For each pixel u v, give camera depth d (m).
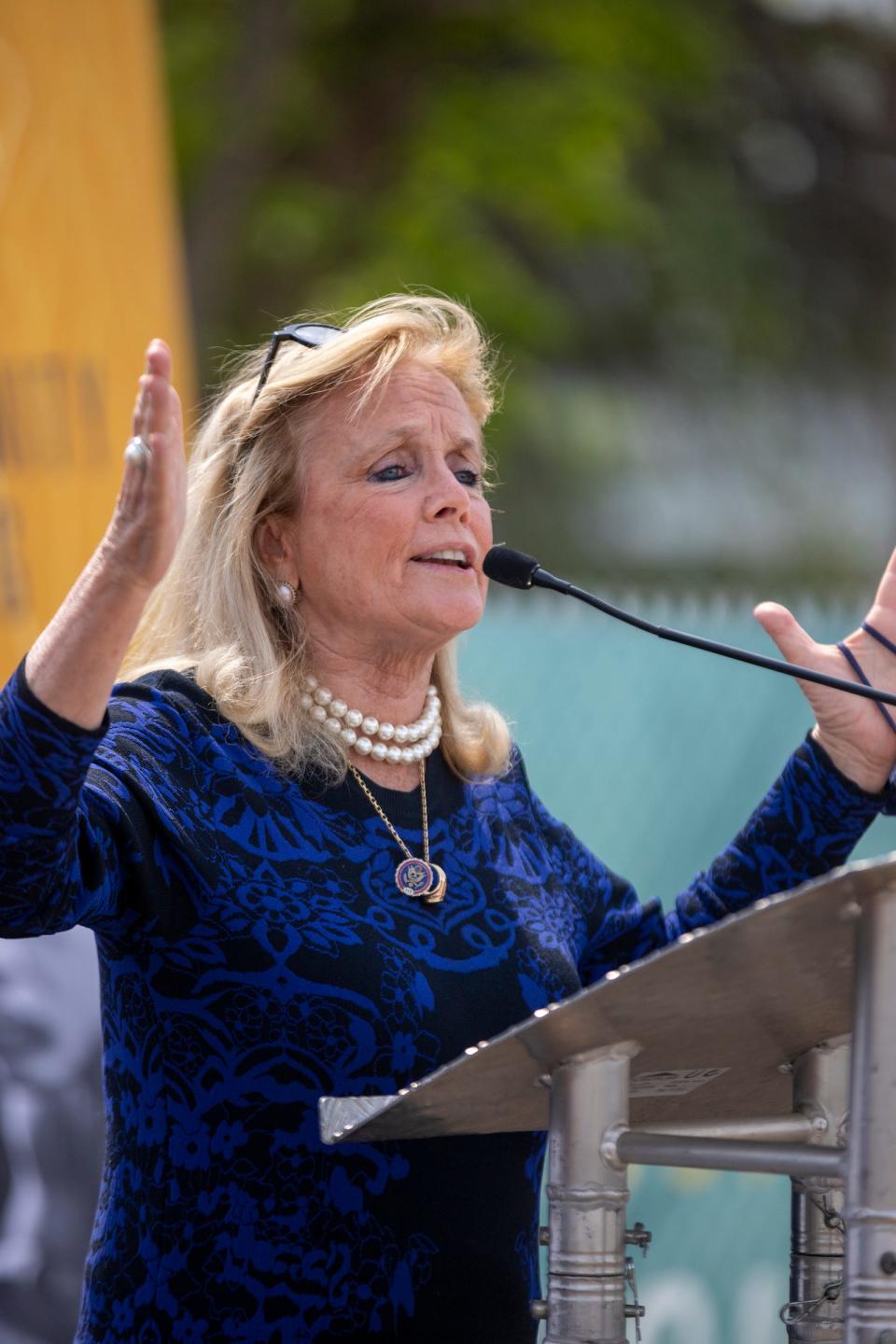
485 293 33.88
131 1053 6.54
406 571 7.19
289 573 7.39
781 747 14.34
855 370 43.38
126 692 6.94
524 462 39.94
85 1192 11.16
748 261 40.66
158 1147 6.40
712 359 41.84
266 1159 6.35
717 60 37.28
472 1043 6.67
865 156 41.59
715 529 42.97
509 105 34.16
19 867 5.76
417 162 33.84
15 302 11.97
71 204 12.21
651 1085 6.32
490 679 13.98
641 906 7.99
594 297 39.41
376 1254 6.36
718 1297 13.45
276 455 7.34
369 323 7.39
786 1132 6.11
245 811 6.72
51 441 12.05
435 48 34.91
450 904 6.94
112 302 12.36
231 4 33.88
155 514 5.50
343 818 6.95
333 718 7.21
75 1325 11.00
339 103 34.88
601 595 14.48
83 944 11.38
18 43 12.05
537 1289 6.85
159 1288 6.29
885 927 4.86
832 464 44.12
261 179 34.47
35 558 11.91
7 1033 11.12
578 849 7.84
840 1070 6.27
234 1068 6.40
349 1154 6.39
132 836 6.31
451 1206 6.50
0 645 11.78
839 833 7.69
